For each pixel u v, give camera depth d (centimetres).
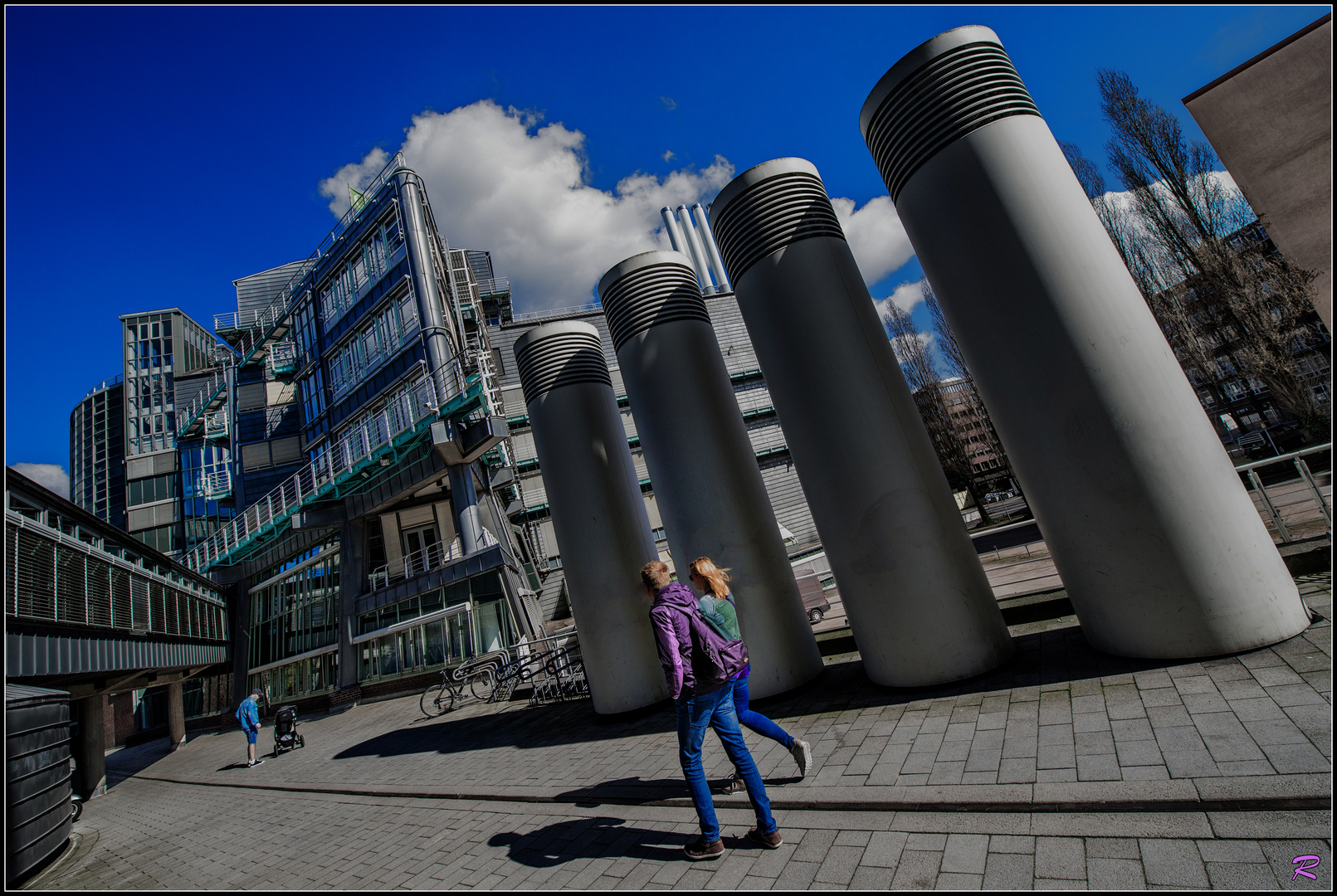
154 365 8775
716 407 657
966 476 2978
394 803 579
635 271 699
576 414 768
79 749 1311
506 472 2316
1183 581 386
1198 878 199
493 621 1842
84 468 9031
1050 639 525
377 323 2333
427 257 2216
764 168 589
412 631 1997
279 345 2972
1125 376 406
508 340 3619
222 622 2536
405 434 1941
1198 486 390
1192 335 1883
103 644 1165
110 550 1345
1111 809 249
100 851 652
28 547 912
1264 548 388
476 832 426
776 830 294
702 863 294
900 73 493
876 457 512
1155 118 1869
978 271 454
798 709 524
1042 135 457
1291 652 354
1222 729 288
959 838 261
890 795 307
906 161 494
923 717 420
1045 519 454
